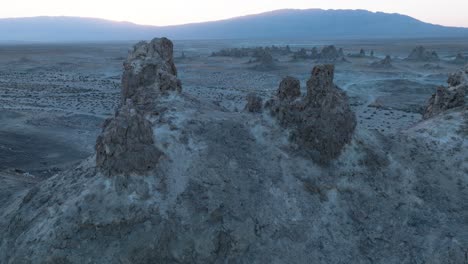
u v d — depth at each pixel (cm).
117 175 1967
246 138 2395
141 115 2162
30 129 5012
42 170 3722
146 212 1881
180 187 2019
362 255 1997
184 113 2450
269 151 2350
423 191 2314
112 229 1834
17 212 2105
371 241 2059
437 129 2753
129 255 1780
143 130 2080
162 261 1816
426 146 2609
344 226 2105
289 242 1983
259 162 2273
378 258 1991
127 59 2819
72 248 1786
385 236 2084
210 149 2227
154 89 2630
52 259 1761
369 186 2286
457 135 2694
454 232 2094
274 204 2097
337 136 2355
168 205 1933
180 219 1906
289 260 1923
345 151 2380
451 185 2383
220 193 2044
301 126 2403
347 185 2267
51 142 4609
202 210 1953
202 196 2006
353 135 2441
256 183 2156
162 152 2108
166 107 2473
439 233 2088
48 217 1908
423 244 2039
